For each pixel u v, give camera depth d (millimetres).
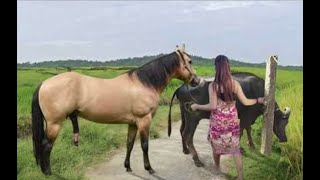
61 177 6391
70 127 9586
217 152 6148
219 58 5996
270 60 7309
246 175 6844
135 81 6766
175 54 7047
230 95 5945
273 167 7070
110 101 6559
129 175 6910
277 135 7785
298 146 6922
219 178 6793
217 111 6031
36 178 6285
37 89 6367
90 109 6504
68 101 6328
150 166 6965
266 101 7406
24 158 7168
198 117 7570
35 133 6348
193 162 7672
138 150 8664
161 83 6945
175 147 8930
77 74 6559
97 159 7820
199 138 10023
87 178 6559
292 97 9258
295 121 7578
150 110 6828
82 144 8484
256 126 9672
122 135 9719
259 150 8188
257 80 8164
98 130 9398
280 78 22453
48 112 6301
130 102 6672
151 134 10180
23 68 34500
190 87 7711
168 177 6832
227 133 6020
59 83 6328
